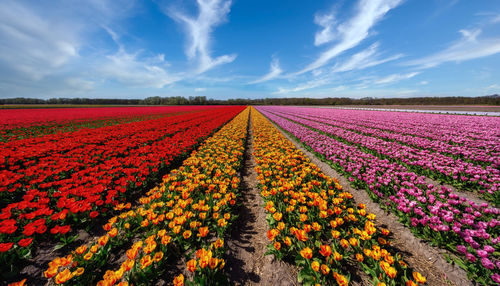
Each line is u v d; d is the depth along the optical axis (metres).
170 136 12.25
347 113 31.55
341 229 3.39
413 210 3.70
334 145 9.70
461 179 5.45
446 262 2.92
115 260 2.95
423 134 11.90
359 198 5.06
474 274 2.59
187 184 4.61
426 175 6.25
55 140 10.05
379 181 4.96
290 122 20.36
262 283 2.68
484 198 4.84
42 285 2.53
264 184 5.19
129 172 5.11
